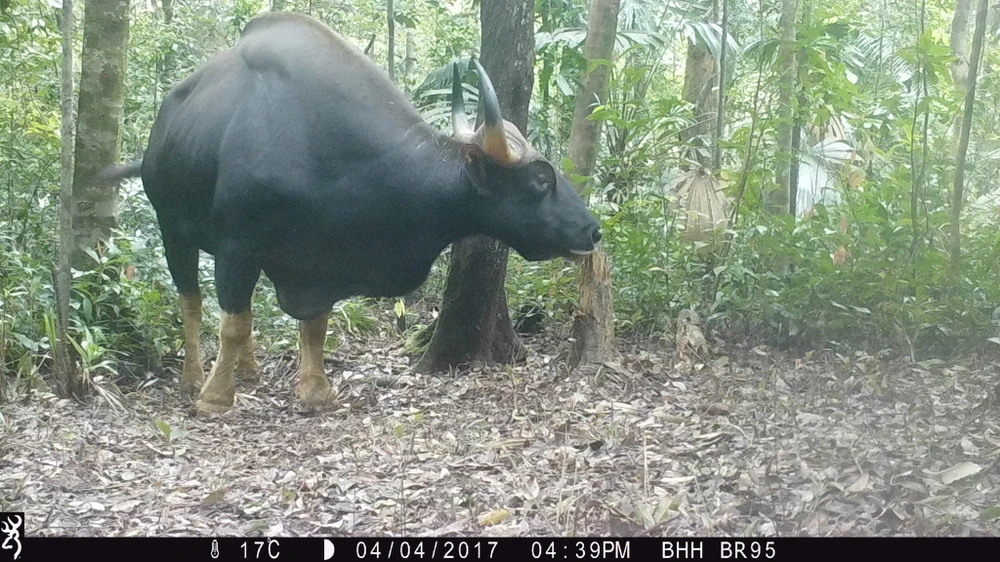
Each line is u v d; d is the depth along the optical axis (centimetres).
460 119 574
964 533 378
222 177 560
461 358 689
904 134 774
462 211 558
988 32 1163
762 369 656
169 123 626
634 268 755
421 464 490
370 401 625
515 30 656
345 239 559
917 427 513
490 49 661
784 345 713
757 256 748
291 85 556
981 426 515
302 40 574
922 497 412
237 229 561
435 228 562
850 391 588
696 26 992
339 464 495
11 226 764
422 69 1373
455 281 685
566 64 836
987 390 579
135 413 589
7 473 480
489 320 691
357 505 438
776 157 750
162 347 676
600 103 819
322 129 548
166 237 643
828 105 821
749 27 1211
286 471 487
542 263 811
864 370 615
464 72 899
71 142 584
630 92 993
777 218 733
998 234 725
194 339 651
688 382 636
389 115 558
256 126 554
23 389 604
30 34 828
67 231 588
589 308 677
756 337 729
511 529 400
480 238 674
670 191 859
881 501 406
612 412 570
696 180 838
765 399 571
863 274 697
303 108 551
